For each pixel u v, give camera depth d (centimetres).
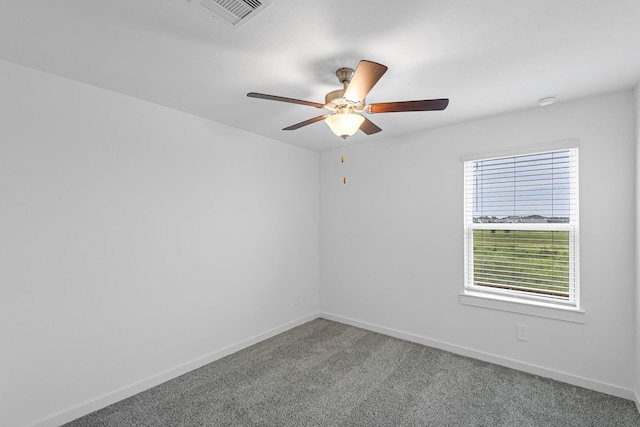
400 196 332
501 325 271
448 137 299
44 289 191
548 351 249
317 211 400
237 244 306
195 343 269
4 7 131
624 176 220
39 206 190
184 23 143
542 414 205
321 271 400
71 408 200
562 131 242
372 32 149
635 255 214
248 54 170
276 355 293
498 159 277
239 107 251
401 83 206
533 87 213
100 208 214
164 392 232
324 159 397
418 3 128
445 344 301
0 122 177
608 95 225
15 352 181
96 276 212
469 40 156
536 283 260
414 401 221
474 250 292
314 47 162
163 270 248
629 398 219
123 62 180
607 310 227
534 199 260
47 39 157
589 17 138
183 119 262
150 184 241
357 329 360
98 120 213
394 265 336
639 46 162
